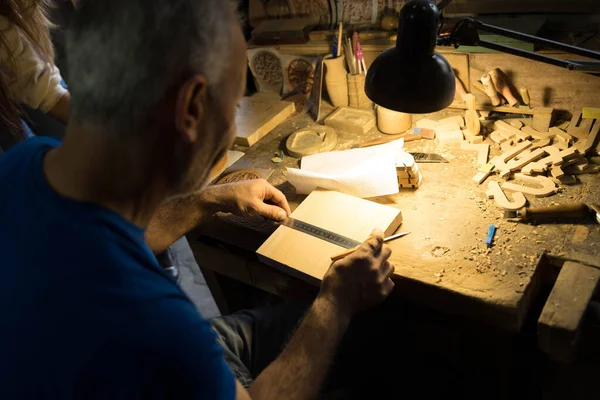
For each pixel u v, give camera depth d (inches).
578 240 42.2
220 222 51.2
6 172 23.8
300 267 43.8
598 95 54.0
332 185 51.3
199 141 23.7
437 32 39.8
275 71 72.6
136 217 24.5
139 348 20.8
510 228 44.8
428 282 40.8
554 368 49.0
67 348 20.6
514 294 38.4
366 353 53.2
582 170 49.6
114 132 21.4
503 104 59.4
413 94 38.8
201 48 21.3
